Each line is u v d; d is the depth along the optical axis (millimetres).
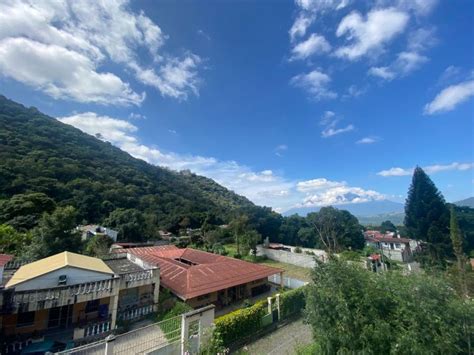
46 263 17312
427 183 43062
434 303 7926
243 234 46656
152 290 18156
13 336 13492
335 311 9273
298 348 13461
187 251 33312
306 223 60406
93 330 14344
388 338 7895
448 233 38594
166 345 11703
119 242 46469
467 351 7699
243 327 15453
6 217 33750
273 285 27719
